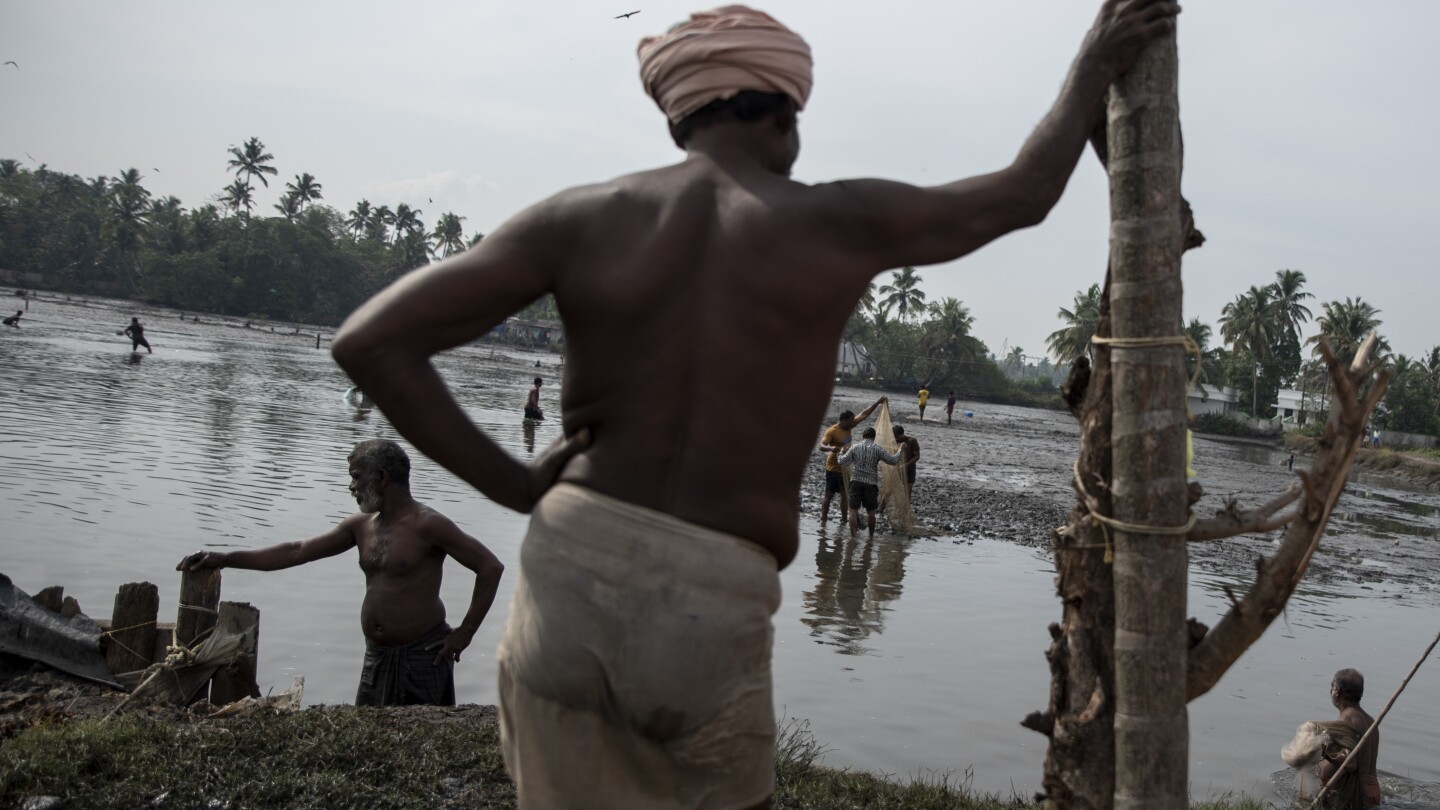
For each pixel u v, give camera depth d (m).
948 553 16.11
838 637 10.27
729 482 1.77
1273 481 41.22
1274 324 108.44
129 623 6.33
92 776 4.48
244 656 6.18
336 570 10.42
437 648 6.30
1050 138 2.10
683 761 1.83
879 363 123.31
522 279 1.83
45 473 14.09
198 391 29.27
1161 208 2.40
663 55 1.93
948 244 1.91
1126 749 2.38
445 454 1.79
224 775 4.63
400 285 1.78
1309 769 7.10
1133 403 2.40
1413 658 11.84
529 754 1.88
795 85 1.92
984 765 7.07
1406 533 27.34
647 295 1.78
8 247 125.06
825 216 1.83
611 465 1.80
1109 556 2.46
